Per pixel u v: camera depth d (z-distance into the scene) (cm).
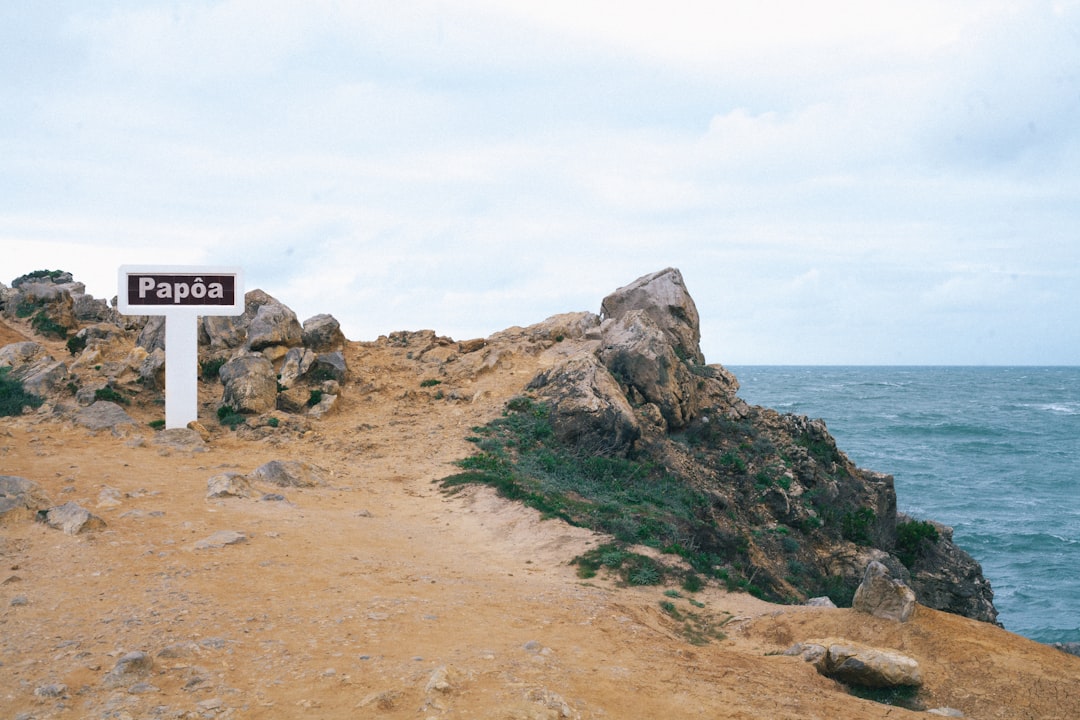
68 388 3509
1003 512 5884
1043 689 1361
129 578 1543
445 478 2739
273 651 1213
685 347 4400
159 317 4172
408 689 1068
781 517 3183
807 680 1373
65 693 1044
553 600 1648
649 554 2100
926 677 1416
